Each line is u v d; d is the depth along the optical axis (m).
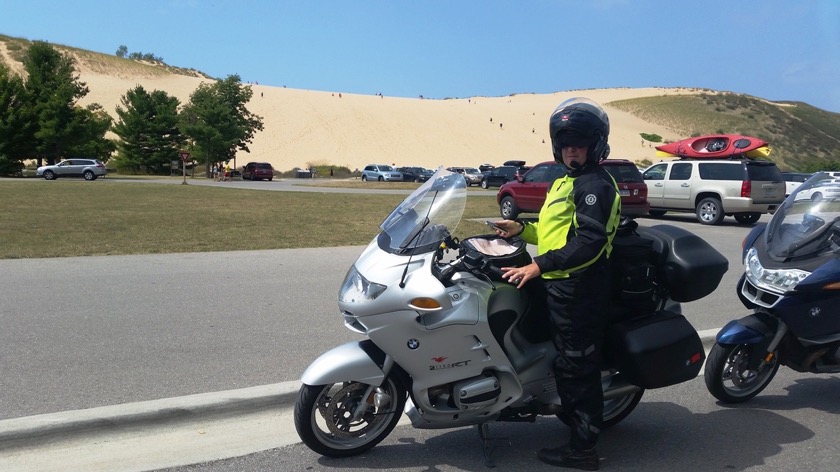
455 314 3.81
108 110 82.19
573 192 3.87
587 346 3.92
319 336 6.54
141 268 9.82
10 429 4.22
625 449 4.45
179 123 61.69
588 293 3.87
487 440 4.15
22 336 6.34
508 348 4.02
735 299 8.84
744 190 17.55
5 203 21.39
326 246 12.43
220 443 4.39
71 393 4.95
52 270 9.52
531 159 80.81
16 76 54.12
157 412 4.60
